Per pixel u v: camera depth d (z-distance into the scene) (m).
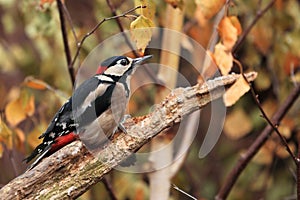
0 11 13.97
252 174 12.02
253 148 9.91
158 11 10.80
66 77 11.48
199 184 12.52
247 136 12.56
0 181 12.43
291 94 9.90
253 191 12.16
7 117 9.55
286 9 11.18
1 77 13.81
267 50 11.41
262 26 11.02
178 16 10.23
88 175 7.71
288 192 11.97
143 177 11.41
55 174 7.65
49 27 10.38
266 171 12.01
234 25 8.53
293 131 11.30
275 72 11.52
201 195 12.32
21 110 9.56
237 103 11.86
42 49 11.46
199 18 9.90
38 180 7.61
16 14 12.26
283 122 11.07
